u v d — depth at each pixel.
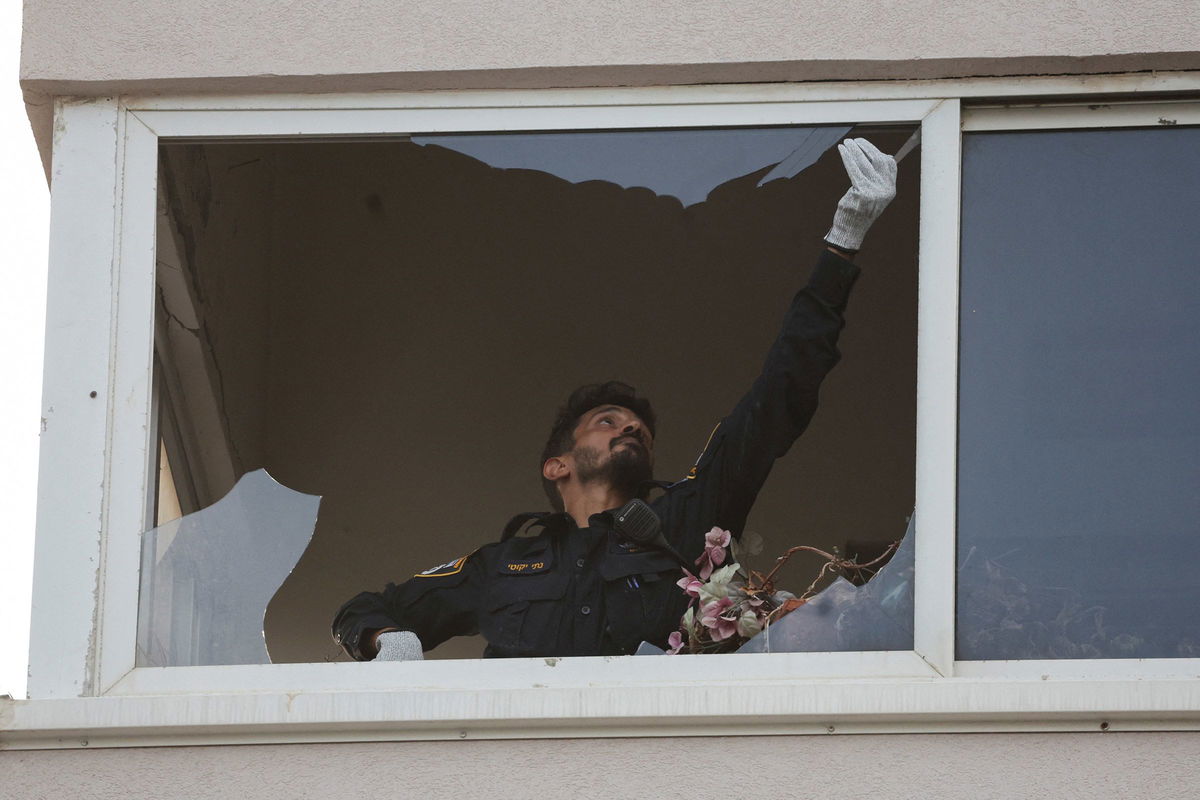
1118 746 10.55
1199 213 12.05
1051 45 11.99
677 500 13.77
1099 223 12.04
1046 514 11.53
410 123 12.36
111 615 11.44
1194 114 12.16
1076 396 11.74
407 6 12.28
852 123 12.23
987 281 11.97
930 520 11.42
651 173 12.40
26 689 11.23
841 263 13.16
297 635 21.70
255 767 10.77
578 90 12.36
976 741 10.59
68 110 12.31
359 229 22.33
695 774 10.60
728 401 22.28
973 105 12.23
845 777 10.55
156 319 12.16
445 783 10.68
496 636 13.14
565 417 15.29
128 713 10.82
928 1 12.11
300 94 12.39
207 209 13.77
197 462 12.74
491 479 22.41
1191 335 11.84
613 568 13.16
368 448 22.30
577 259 22.48
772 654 11.25
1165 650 11.27
